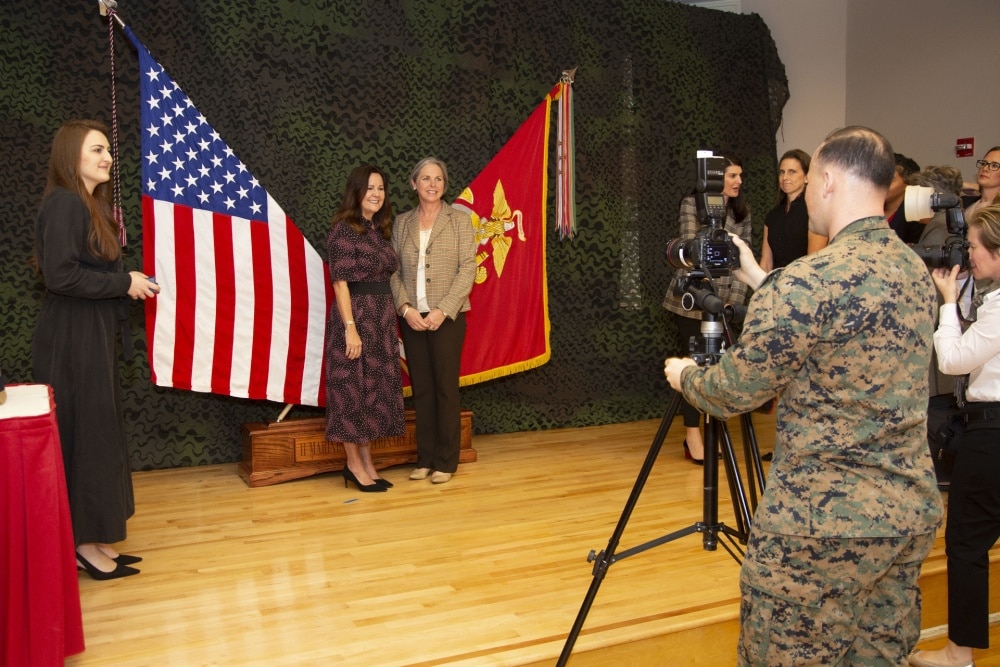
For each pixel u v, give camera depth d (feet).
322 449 13.61
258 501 12.34
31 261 9.39
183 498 12.46
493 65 15.87
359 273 12.59
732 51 18.24
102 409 9.20
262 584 9.23
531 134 15.75
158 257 12.95
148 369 13.76
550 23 16.35
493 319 15.58
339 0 14.53
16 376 12.91
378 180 12.80
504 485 13.14
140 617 8.40
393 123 15.10
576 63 16.65
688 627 8.18
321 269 13.97
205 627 8.17
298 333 13.87
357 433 12.67
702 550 10.23
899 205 13.38
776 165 18.83
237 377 13.51
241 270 13.42
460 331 13.51
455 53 15.52
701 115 17.99
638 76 17.30
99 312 9.29
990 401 7.84
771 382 5.01
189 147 13.08
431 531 10.98
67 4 12.82
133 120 13.34
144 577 9.45
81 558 9.41
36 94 12.75
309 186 14.55
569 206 15.76
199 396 14.20
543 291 15.99
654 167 17.62
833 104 19.66
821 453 5.06
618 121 17.15
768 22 19.02
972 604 8.07
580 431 16.99
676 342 18.15
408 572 9.57
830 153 5.39
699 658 8.32
